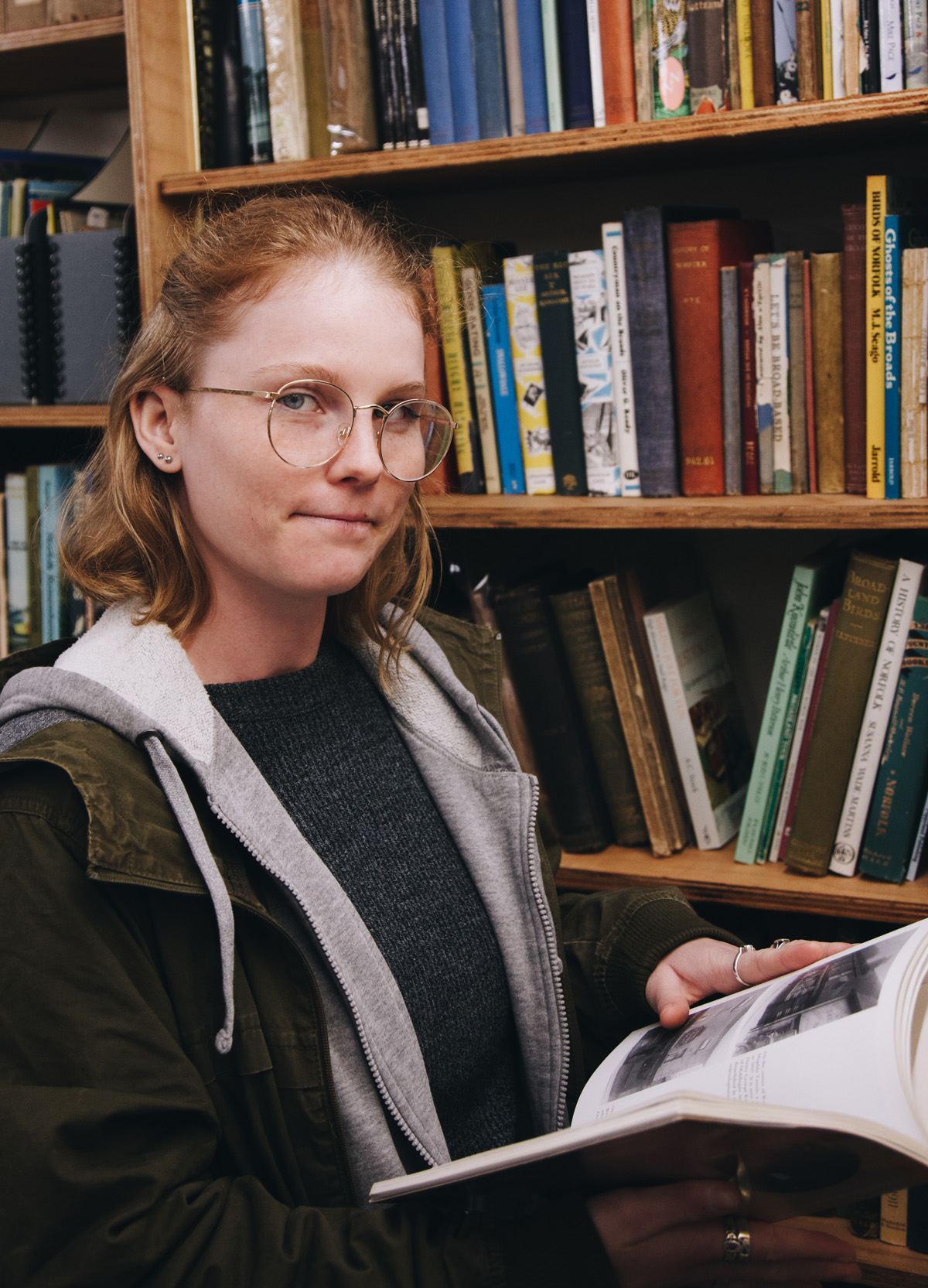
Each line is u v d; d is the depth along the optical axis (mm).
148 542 805
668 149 1276
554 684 1382
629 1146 565
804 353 1221
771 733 1308
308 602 823
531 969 885
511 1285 614
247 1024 697
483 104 1300
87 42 1477
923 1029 684
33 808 662
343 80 1340
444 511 1336
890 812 1231
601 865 1360
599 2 1223
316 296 732
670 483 1299
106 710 714
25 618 1625
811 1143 550
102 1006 634
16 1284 582
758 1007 769
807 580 1266
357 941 747
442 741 938
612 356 1305
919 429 1154
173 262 812
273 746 832
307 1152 708
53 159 1731
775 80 1176
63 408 1513
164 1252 602
